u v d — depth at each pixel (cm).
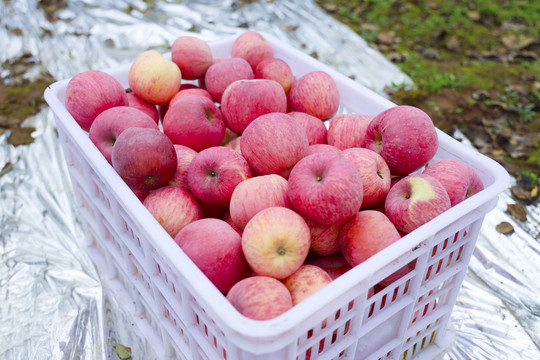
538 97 142
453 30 175
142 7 162
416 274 63
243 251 61
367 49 154
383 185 69
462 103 139
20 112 125
